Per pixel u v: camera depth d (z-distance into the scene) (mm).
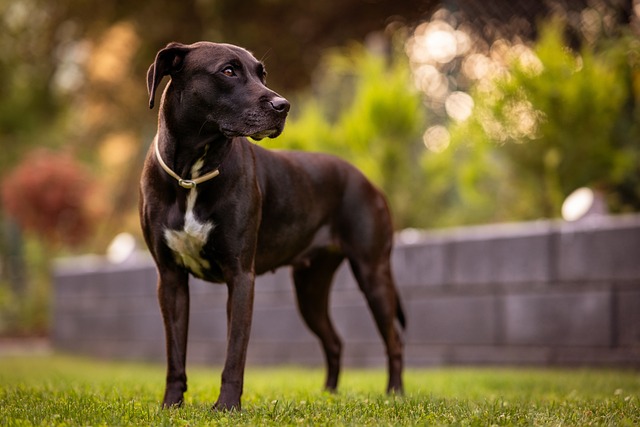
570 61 9328
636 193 9633
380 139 10742
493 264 9055
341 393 5605
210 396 5195
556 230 8578
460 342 9312
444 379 7469
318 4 17094
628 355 8031
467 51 11391
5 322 18141
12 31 20703
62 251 19922
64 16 19703
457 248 9344
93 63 21344
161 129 4578
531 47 10258
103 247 21719
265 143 10734
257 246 5078
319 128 11125
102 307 13727
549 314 8602
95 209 19859
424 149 11430
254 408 4367
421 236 9938
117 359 13305
